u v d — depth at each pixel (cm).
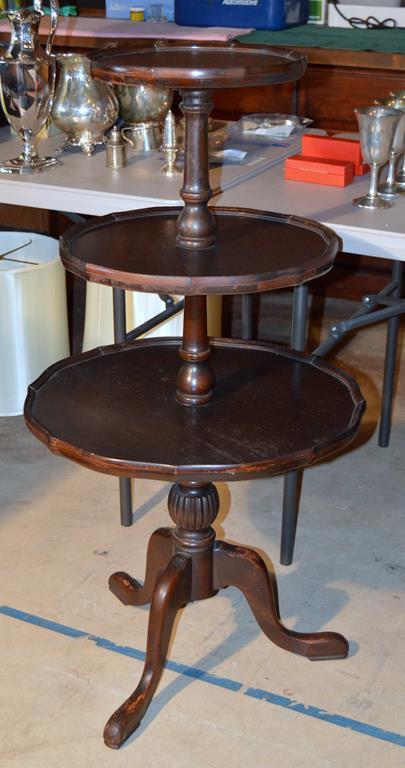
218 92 323
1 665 182
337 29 331
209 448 154
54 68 229
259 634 192
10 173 223
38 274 250
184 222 156
